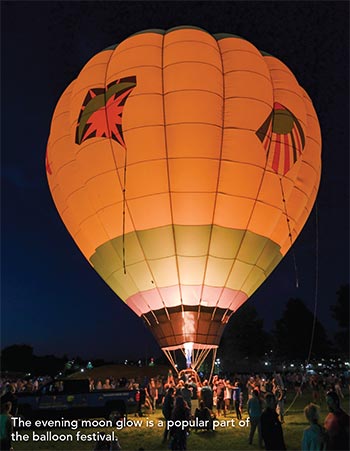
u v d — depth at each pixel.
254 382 17.34
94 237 17.11
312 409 5.69
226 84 16.39
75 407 13.72
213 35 18.28
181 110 15.70
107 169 16.12
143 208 15.80
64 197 17.84
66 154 17.55
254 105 16.25
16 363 89.62
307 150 17.75
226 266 16.12
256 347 60.28
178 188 15.62
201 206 15.70
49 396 13.78
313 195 18.50
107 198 16.22
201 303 16.09
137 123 15.80
